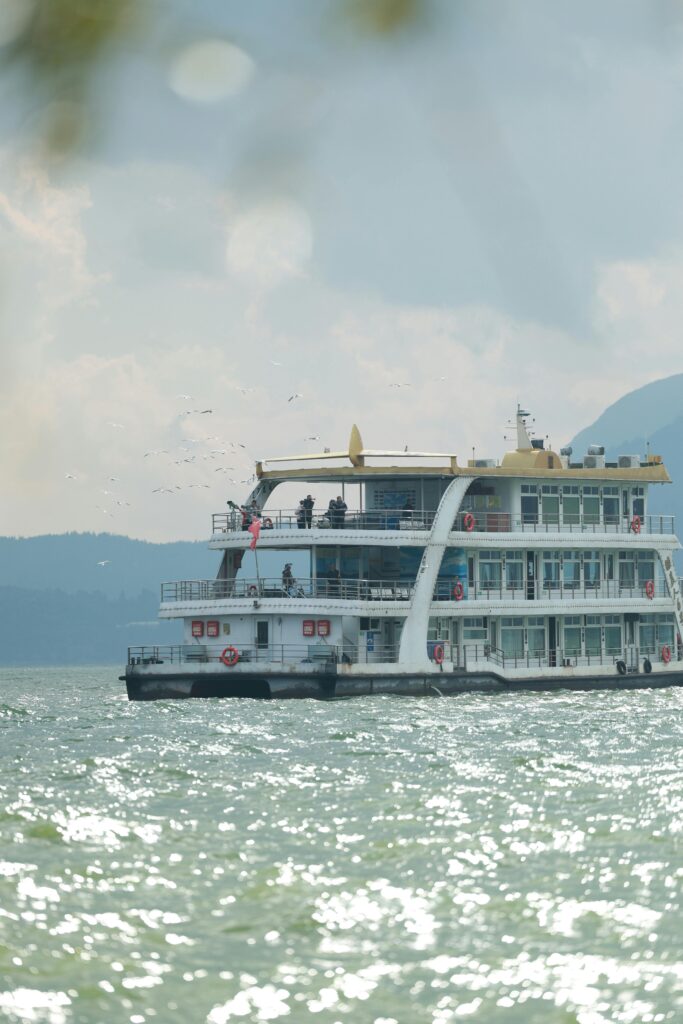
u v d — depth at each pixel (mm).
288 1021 46562
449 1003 48375
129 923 59438
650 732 143875
